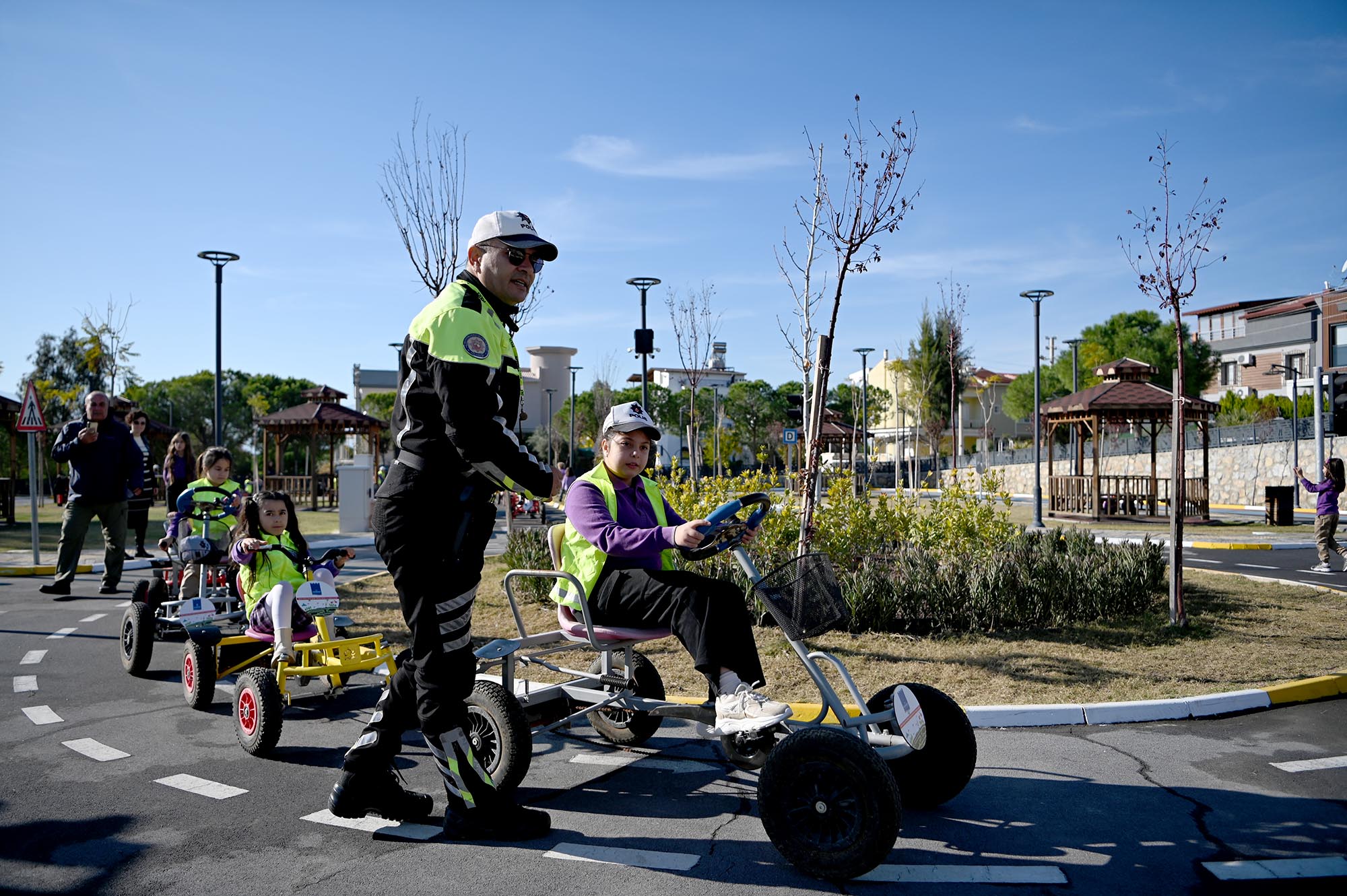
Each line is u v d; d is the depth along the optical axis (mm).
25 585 12406
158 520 26312
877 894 3438
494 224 3781
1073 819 4160
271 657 6047
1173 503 8148
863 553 9648
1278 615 8812
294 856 3787
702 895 3424
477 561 3875
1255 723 5715
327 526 23297
